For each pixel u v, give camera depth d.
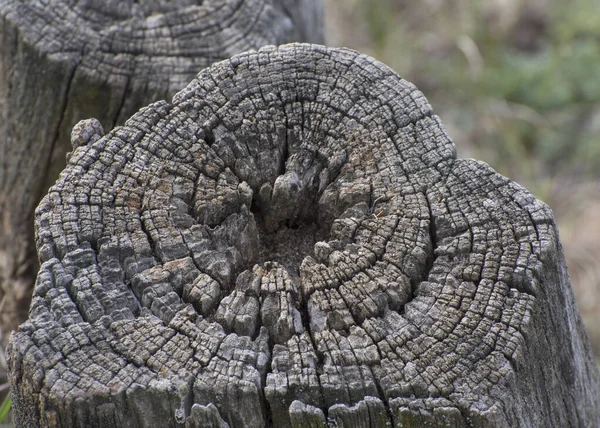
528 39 5.23
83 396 2.53
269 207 2.60
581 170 4.46
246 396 2.54
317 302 2.56
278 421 2.54
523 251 2.57
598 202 4.22
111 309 2.55
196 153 2.60
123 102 2.74
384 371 2.54
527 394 2.56
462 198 2.59
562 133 4.58
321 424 2.54
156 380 2.54
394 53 4.80
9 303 2.82
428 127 2.61
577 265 3.83
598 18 5.16
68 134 2.75
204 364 2.54
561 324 2.59
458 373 2.54
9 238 2.81
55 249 2.57
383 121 2.61
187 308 2.56
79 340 2.54
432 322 2.55
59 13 2.74
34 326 2.55
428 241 2.58
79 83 2.73
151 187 2.59
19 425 2.57
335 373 2.54
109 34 2.74
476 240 2.57
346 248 2.58
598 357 3.42
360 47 4.93
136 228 2.57
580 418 2.62
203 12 2.76
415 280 2.57
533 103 4.75
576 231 4.02
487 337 2.55
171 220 2.58
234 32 2.76
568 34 5.05
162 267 2.57
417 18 5.29
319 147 2.61
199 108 2.61
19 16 2.74
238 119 2.61
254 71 2.62
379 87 2.62
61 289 2.55
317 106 2.62
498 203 2.58
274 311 2.56
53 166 2.77
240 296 2.56
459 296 2.56
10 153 2.78
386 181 2.59
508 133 4.45
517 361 2.54
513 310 2.55
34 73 2.74
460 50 4.93
